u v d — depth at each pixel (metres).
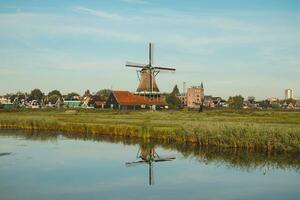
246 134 35.62
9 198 18.56
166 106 107.31
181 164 28.23
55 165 27.27
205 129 38.53
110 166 27.17
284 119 56.28
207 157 31.31
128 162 29.00
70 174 24.20
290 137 33.06
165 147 37.44
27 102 172.00
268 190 20.25
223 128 37.34
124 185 21.39
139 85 105.00
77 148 36.34
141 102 103.56
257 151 34.03
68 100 175.25
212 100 184.25
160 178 23.25
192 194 19.45
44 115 75.19
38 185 21.14
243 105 167.12
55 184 21.42
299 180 22.67
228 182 22.20
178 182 22.25
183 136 41.09
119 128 48.19
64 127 54.34
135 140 43.16
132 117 66.44
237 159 30.12
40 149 35.28
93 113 83.75
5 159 29.45
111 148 36.66
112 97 108.19
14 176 23.38
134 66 101.25
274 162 28.59
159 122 52.50
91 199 18.47
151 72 102.56
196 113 81.00
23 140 42.66
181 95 180.88
